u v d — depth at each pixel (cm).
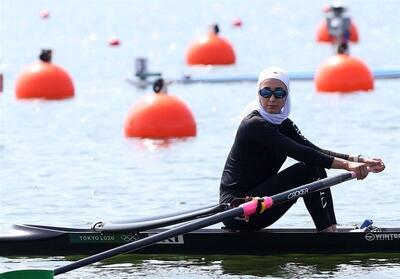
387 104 7500
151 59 12131
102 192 4741
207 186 4822
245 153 3566
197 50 11256
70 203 4516
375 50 12312
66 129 6738
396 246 3547
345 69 8262
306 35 14975
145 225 3562
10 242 3631
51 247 3634
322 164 3441
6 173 5241
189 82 9362
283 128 3578
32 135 6500
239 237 3581
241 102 7931
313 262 3462
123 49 13625
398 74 9162
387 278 3244
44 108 7825
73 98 8462
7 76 10544
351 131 6312
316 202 3562
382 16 19050
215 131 6519
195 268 3416
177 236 3553
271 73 3519
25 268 3428
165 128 6266
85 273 3381
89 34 16550
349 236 3553
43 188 4853
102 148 5975
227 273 3341
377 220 4041
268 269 3381
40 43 14938
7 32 17412
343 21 10381
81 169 5325
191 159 5547
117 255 3359
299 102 7756
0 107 7931
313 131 6356
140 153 5769
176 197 4600
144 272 3378
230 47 11331
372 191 4625
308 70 10150
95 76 10350
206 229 3631
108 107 7850
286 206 3566
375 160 3472
